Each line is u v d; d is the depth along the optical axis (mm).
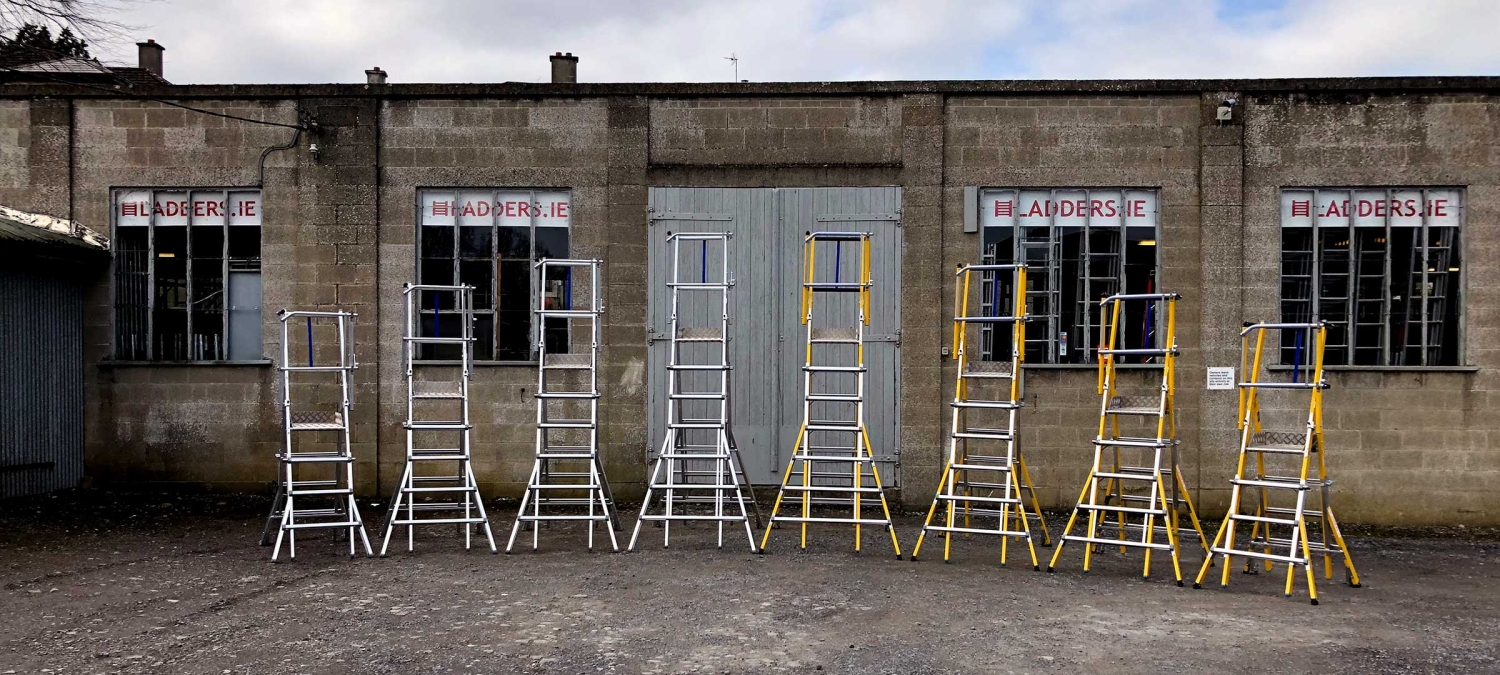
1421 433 11398
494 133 11836
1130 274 11664
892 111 11727
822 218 11711
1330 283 11602
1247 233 11562
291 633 6426
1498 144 11469
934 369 11641
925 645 6188
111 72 13180
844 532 10172
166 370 11820
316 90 11820
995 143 11688
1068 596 7512
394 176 11836
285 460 8680
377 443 11805
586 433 11734
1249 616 7016
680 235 9250
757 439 11688
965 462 9695
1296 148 11562
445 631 6461
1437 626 6863
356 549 9164
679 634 6391
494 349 11867
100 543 9305
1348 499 11438
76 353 11750
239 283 11938
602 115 11820
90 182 11875
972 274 11617
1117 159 11641
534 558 8742
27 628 6539
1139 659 5969
